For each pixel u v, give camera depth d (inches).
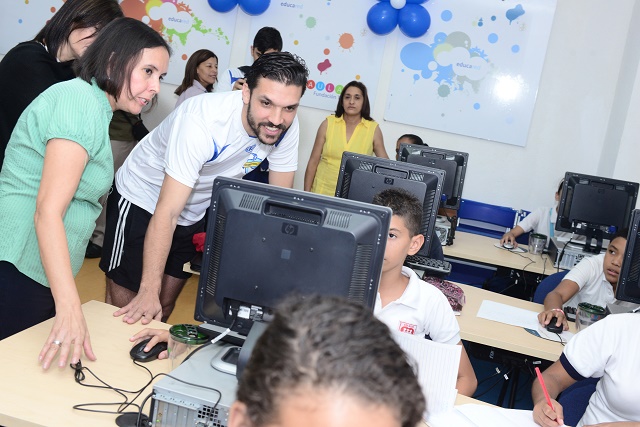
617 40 211.0
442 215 164.7
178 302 173.2
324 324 22.8
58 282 61.5
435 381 62.7
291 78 79.7
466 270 184.5
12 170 67.9
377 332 22.8
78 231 71.0
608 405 75.1
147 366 65.5
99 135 66.2
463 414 64.1
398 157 161.0
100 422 54.4
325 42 220.7
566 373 76.4
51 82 90.4
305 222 58.6
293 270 58.7
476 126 218.2
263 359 22.8
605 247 168.4
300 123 225.3
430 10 215.0
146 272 80.5
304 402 21.4
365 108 198.1
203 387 53.9
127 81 66.2
